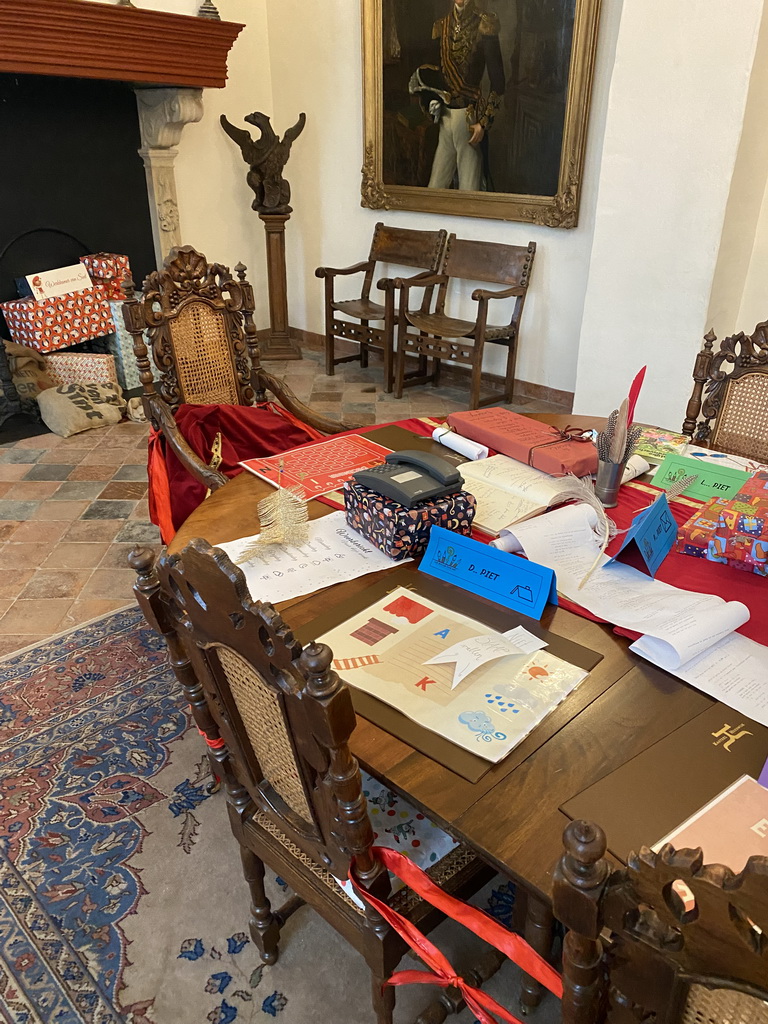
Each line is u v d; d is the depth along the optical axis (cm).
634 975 63
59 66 342
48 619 236
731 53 262
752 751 91
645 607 117
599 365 340
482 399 417
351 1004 129
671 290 306
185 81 389
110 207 432
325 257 505
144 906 146
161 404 212
